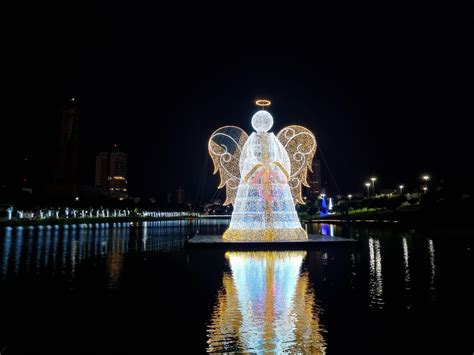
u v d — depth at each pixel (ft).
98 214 355.97
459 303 37.96
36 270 58.13
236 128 92.38
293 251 81.15
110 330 31.07
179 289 45.01
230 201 92.79
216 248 84.43
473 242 93.66
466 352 26.48
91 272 56.49
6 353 26.73
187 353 26.40
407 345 27.61
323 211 339.16
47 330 31.09
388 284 46.85
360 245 84.99
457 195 189.98
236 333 30.07
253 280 49.88
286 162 90.58
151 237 130.52
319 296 41.16
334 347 27.22
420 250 79.25
